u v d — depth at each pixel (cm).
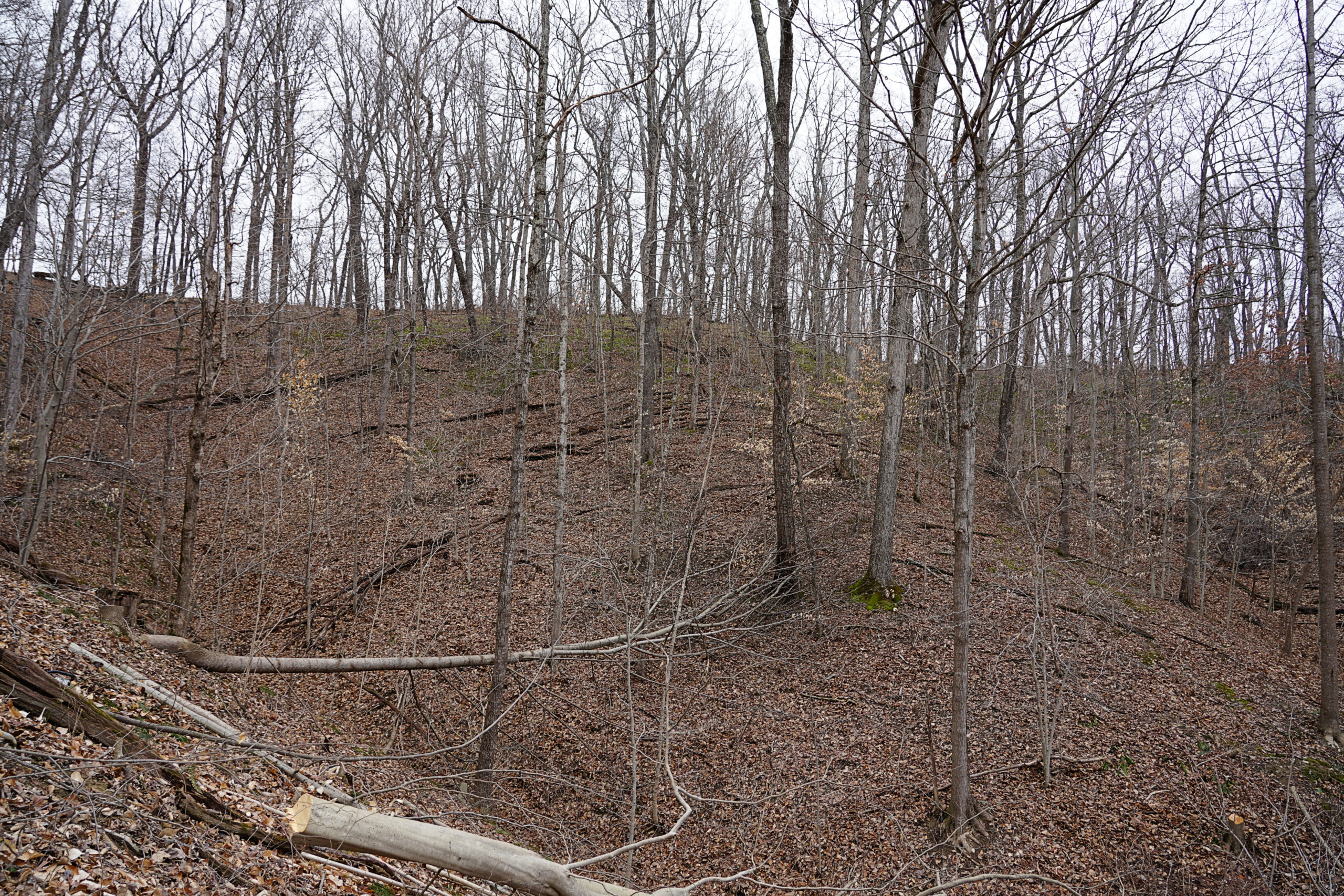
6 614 733
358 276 2839
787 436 1404
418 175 2031
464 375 2688
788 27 1297
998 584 1444
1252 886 831
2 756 434
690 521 1423
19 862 368
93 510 1486
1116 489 2100
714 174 2333
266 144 2289
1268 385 1962
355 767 899
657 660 1295
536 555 1603
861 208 1574
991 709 1109
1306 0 1118
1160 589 1741
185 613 1020
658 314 2514
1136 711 1112
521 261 1675
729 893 865
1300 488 1764
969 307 812
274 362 2164
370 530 1736
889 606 1355
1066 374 2272
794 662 1259
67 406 1577
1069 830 903
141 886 396
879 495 1394
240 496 1736
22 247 1327
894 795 960
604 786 1043
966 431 834
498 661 908
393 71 2234
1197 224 1777
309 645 1318
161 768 537
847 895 815
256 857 496
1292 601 1500
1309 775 1005
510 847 541
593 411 2427
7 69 1267
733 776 1034
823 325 2250
